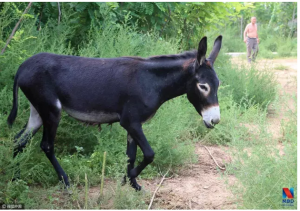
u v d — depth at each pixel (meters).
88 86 3.16
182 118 4.49
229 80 6.50
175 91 3.29
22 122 3.70
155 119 4.26
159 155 3.96
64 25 4.77
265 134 3.09
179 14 7.50
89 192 3.34
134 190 3.24
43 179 3.45
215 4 7.50
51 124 3.24
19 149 3.35
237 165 3.02
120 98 3.16
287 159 2.91
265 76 6.73
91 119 3.26
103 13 5.11
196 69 3.16
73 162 3.72
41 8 5.06
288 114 3.66
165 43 5.46
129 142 3.46
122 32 4.77
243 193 2.98
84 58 3.28
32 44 4.28
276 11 22.77
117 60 3.26
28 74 3.18
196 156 4.29
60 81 3.17
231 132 3.16
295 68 11.17
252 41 11.82
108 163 3.76
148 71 3.21
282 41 17.77
